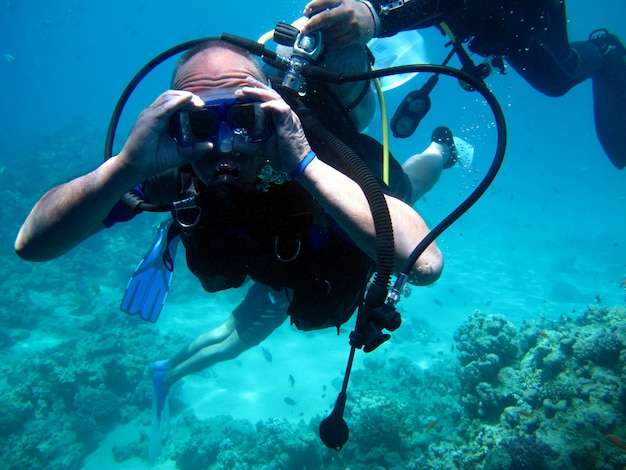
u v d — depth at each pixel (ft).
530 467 13.51
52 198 5.05
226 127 4.57
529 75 17.70
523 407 16.06
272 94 4.48
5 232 49.37
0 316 34.73
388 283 4.42
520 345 18.61
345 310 6.86
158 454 22.49
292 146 4.64
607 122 21.22
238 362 30.50
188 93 4.25
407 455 18.76
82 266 43.73
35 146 91.09
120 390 26.55
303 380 28.71
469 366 18.31
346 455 19.24
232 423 22.80
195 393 27.50
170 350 30.78
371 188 4.65
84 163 70.74
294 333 34.50
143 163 4.39
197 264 6.39
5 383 26.84
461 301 44.50
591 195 129.59
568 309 43.55
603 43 20.17
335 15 6.34
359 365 30.58
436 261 5.45
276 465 19.34
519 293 48.32
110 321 34.40
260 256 6.15
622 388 13.70
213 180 5.06
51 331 34.68
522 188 134.10
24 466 21.35
